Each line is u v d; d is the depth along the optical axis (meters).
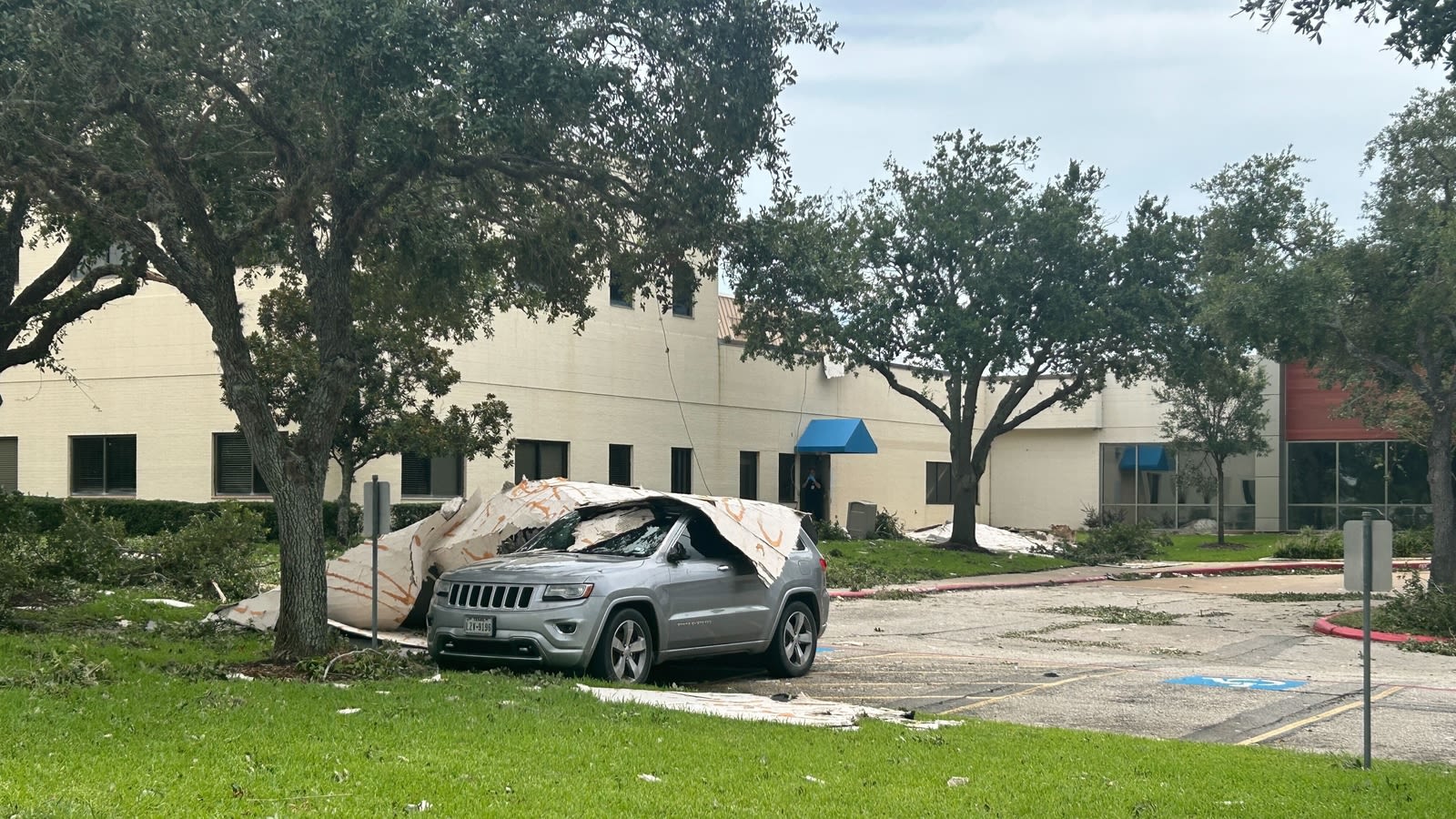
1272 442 49.72
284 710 9.20
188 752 7.50
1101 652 17.38
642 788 7.18
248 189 15.98
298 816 6.12
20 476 33.06
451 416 27.12
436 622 12.38
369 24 11.65
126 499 30.98
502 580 12.11
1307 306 21.42
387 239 15.41
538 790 6.93
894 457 48.44
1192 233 32.34
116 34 11.81
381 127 12.04
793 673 13.90
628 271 15.80
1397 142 22.25
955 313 32.78
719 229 14.41
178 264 12.23
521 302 17.77
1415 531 42.59
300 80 12.30
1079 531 51.53
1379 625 20.56
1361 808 7.27
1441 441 22.62
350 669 11.80
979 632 19.78
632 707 10.09
